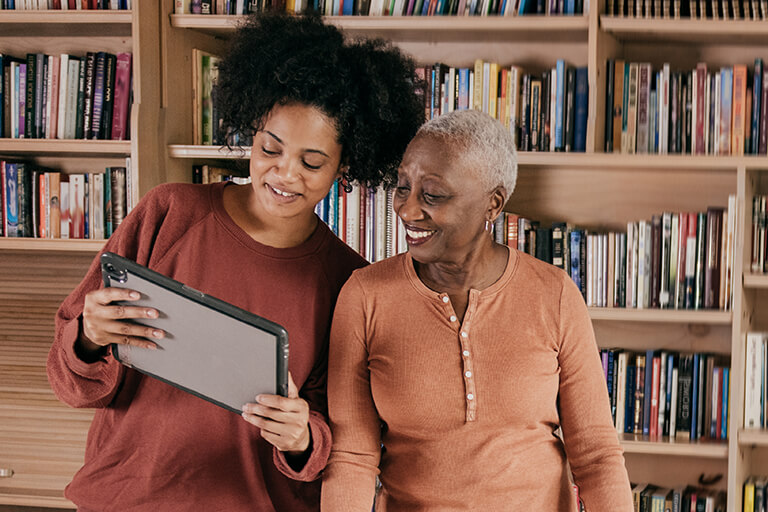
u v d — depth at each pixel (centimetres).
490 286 135
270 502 142
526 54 270
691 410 252
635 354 271
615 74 252
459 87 256
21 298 274
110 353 133
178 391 137
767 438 241
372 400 139
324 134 133
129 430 138
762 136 242
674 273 248
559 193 276
